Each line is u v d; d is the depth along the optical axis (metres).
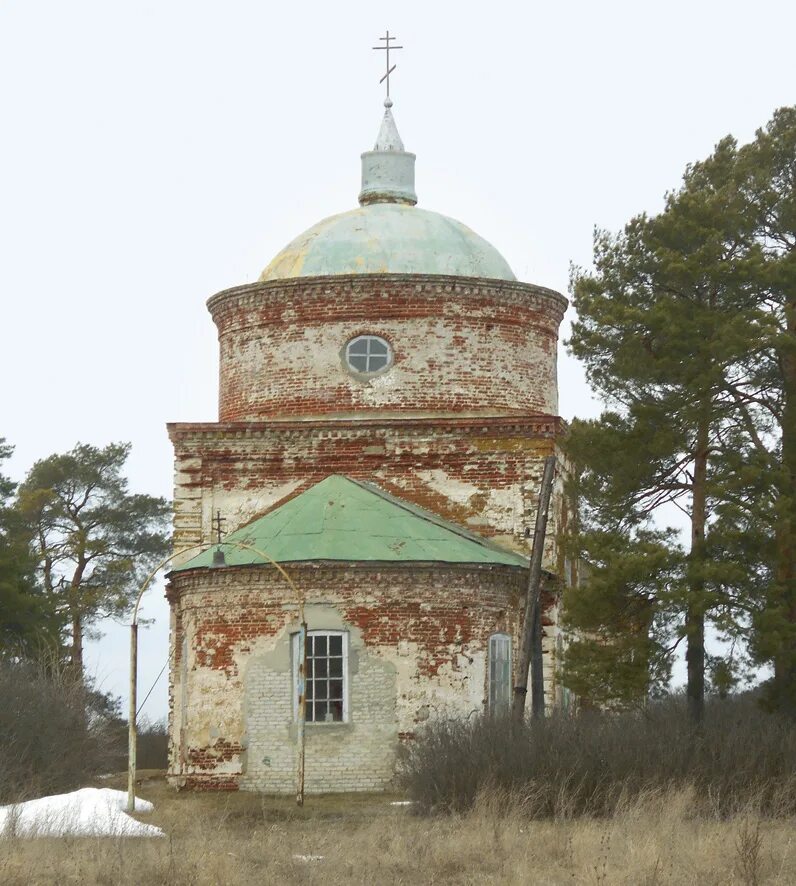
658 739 29.22
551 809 27.73
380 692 34.22
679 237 34.69
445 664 34.53
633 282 35.22
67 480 64.38
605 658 33.06
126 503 64.88
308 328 39.31
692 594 32.34
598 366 34.75
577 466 35.44
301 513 36.06
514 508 37.72
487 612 35.19
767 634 31.97
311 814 30.00
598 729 29.72
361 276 38.97
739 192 35.19
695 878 21.20
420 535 35.59
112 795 29.38
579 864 22.47
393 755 33.97
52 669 38.59
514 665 35.78
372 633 34.41
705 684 33.91
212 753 34.50
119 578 62.53
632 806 26.20
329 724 34.09
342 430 38.12
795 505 32.97
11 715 33.25
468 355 39.16
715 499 33.50
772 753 29.09
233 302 40.25
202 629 35.12
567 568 39.06
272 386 39.44
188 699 35.12
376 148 43.12
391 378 38.88
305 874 21.62
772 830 25.27
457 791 28.27
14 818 24.25
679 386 33.78
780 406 34.28
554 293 40.53
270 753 34.19
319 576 34.50
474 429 37.91
